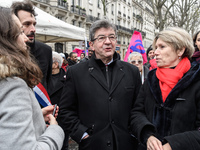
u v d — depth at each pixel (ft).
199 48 7.76
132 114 5.38
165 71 4.64
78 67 5.95
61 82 9.48
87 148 5.32
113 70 5.88
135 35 13.24
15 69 2.77
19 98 2.70
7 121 2.55
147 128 4.65
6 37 2.93
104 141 5.18
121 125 5.46
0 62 2.66
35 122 3.24
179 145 3.84
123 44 136.67
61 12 75.77
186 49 4.69
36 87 6.53
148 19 174.19
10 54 2.82
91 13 98.78
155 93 4.76
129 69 6.15
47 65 7.64
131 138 5.60
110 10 116.16
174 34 4.59
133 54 10.22
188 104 4.24
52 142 3.17
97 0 102.01
